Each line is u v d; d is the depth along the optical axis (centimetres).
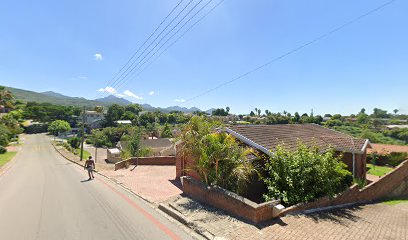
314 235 692
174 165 2284
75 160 3222
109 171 1986
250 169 1031
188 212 850
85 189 1294
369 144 1727
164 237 671
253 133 1434
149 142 5419
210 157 1016
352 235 728
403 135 5350
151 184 1401
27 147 5450
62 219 813
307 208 949
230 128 1411
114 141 7481
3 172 2122
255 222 743
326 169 1063
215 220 769
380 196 1617
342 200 1191
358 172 1591
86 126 9769
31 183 1508
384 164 2722
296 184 1008
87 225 759
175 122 11069
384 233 786
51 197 1117
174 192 1201
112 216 845
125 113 11831
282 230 706
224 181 1010
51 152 4678
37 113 9906
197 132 1128
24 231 711
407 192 1970
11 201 1050
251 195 1160
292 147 1394
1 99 9956
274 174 1048
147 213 879
